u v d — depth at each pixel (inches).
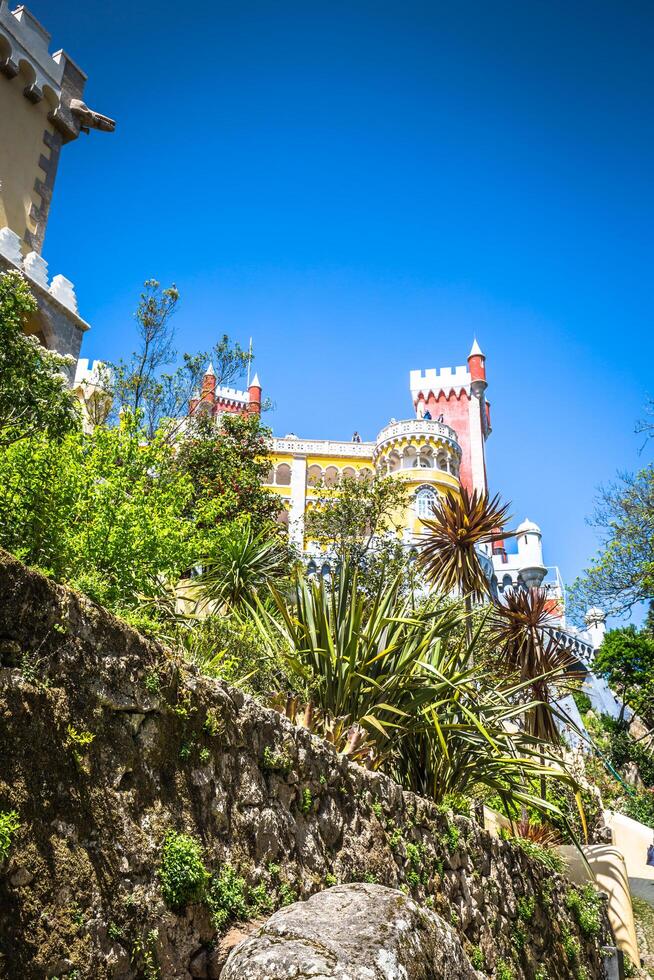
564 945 565.6
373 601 498.9
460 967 225.5
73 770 213.5
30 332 914.1
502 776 518.3
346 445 2667.3
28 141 1020.5
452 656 510.3
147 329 909.2
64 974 190.7
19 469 286.7
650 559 948.6
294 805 319.0
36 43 1040.2
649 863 914.1
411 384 3161.9
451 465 2327.8
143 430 401.1
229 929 249.4
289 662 440.1
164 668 262.4
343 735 431.2
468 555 712.4
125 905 214.4
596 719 1636.3
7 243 878.4
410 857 395.9
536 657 729.0
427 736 501.7
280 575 617.9
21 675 207.5
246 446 966.4
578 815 829.2
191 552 384.5
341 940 202.1
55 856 198.5
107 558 315.9
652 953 729.6
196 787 260.8
